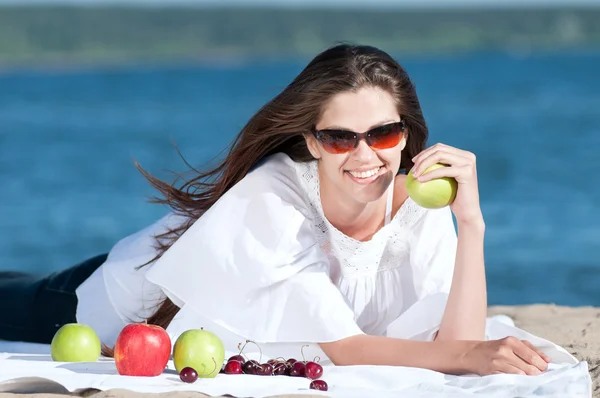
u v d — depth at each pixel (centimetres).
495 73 14550
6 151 4625
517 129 5472
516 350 604
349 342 638
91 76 17512
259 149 671
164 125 6231
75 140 5225
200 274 658
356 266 687
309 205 670
